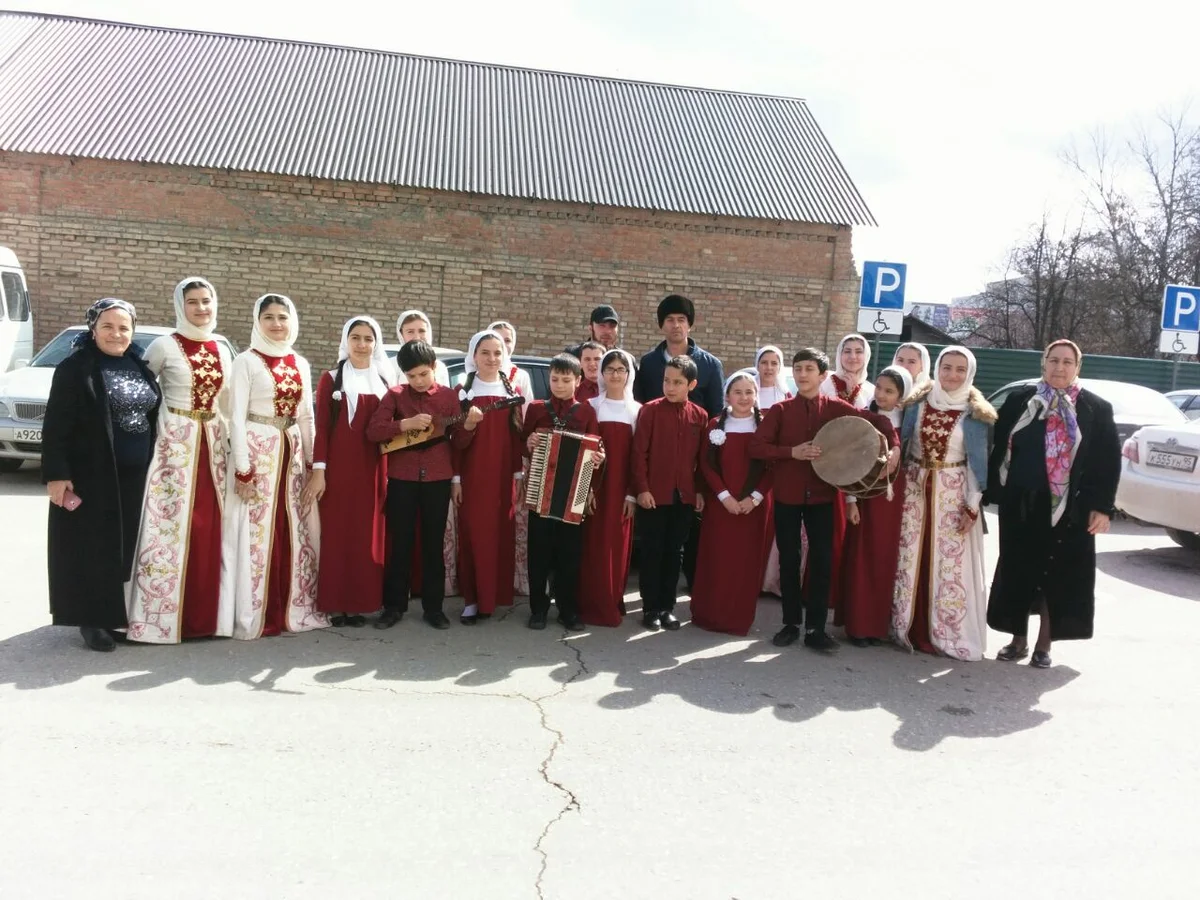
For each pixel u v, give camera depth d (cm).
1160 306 2842
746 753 404
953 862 323
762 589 696
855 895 299
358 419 546
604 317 700
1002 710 475
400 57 1797
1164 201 2922
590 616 590
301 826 323
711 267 1559
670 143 1703
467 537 572
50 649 489
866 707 469
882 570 568
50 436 472
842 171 1698
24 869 289
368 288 1478
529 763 382
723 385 680
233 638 522
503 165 1542
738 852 322
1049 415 541
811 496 553
